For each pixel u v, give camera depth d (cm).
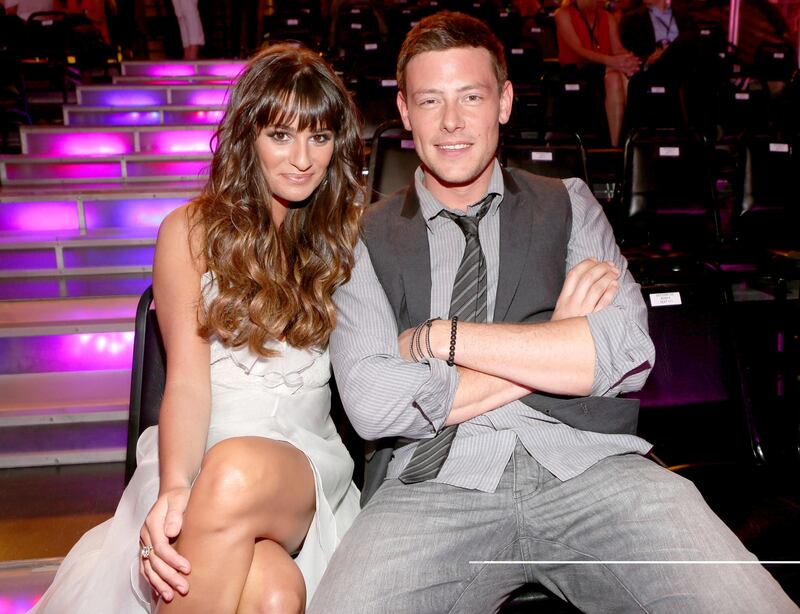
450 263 168
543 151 338
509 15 771
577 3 691
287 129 159
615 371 155
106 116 549
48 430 274
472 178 164
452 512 154
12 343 296
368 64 532
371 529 150
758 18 848
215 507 129
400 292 167
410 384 152
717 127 552
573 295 160
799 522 170
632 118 511
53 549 208
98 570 153
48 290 338
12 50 576
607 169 459
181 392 156
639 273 289
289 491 140
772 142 374
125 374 304
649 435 209
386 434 156
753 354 303
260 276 161
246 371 165
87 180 461
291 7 815
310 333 164
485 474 157
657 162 361
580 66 664
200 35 724
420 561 146
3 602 193
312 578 152
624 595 145
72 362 303
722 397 209
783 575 157
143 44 827
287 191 163
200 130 517
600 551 149
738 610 127
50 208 394
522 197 171
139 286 345
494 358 154
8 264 355
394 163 295
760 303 316
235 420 161
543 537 156
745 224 373
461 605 152
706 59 581
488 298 167
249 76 161
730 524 169
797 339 271
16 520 224
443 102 161
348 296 167
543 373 153
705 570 134
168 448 150
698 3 862
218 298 159
